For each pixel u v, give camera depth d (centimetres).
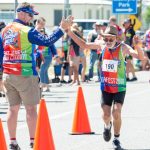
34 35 2022
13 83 2059
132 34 4734
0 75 3388
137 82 4891
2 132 1853
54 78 4816
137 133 2475
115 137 2164
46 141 1916
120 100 2136
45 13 8281
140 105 3381
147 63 6241
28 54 2052
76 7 8681
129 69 4959
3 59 2083
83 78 4869
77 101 2470
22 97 2072
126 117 2908
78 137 2391
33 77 2066
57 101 3575
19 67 2048
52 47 3603
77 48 4503
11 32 2053
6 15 5038
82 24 7725
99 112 3097
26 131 2503
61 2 8288
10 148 2086
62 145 2239
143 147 2205
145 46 5109
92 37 4669
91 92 4103
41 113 1925
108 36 2127
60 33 1995
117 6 5834
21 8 2064
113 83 2131
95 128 2594
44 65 4044
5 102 3459
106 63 2139
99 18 9100
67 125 2669
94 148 2186
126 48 2144
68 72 4941
